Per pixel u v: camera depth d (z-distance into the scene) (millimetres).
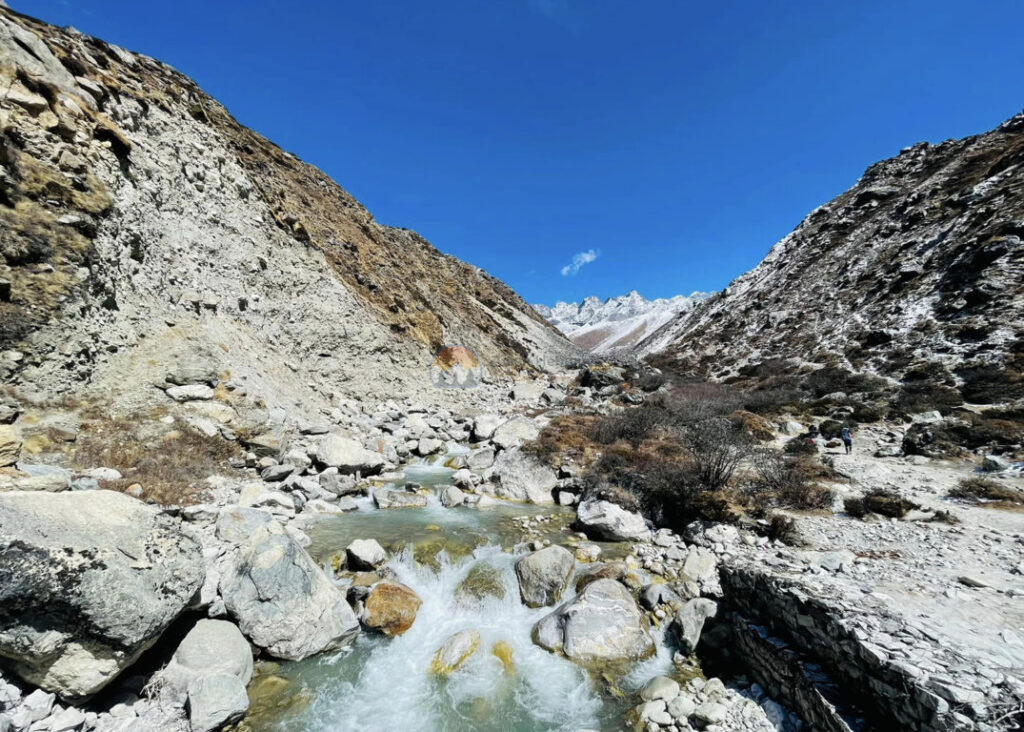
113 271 12672
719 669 7297
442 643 7746
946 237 42750
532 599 8859
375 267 35000
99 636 5148
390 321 29672
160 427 11406
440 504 13586
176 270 16203
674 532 12047
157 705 5637
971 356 27906
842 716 5223
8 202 10461
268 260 21688
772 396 30266
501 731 6148
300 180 35562
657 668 7355
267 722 5957
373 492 13484
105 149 14297
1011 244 33406
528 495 14672
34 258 10508
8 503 5176
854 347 38312
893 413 23516
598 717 6414
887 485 14781
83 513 5703
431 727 6168
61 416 9945
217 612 6848
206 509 9578
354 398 22844
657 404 28469
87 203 12273
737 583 7988
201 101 27172
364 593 8367
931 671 4844
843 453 19391
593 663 7371
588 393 37344
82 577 5098
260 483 12008
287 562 7445
